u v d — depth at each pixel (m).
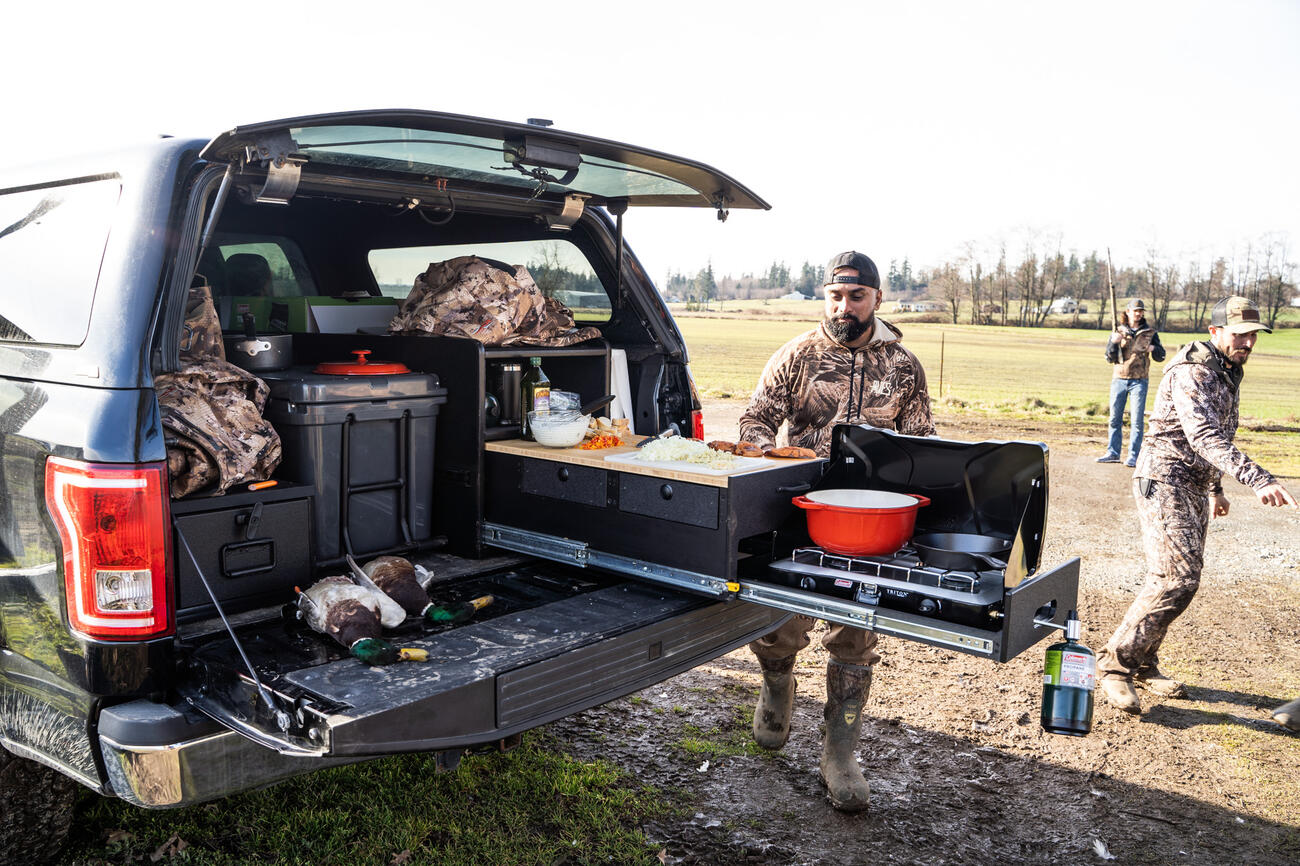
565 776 3.36
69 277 2.28
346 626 2.21
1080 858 3.01
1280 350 50.09
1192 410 4.00
